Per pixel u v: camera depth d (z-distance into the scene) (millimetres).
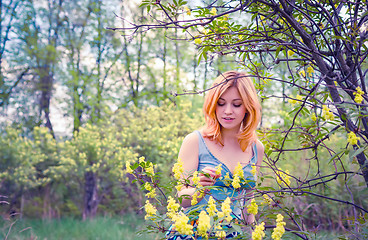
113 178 7758
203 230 1320
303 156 4633
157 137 7914
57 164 8359
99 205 7754
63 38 11000
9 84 9953
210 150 1944
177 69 11836
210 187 1555
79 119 10734
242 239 1584
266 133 2045
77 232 6254
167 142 7777
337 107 1630
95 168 7605
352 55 1835
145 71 12023
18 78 10273
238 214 1861
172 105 8969
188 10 1794
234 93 1889
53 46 10664
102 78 11180
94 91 10797
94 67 11234
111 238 5695
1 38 10250
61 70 10570
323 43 1985
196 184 1595
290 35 1868
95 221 6910
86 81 10688
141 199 7027
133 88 11883
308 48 1760
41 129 8508
